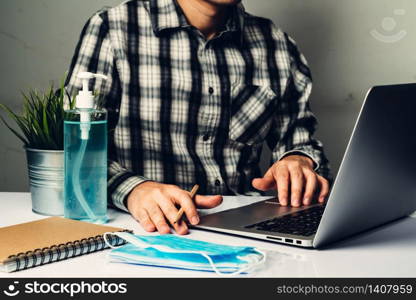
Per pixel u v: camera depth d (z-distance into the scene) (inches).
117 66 60.2
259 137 66.0
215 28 63.5
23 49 75.8
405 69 78.7
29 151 44.3
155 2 62.3
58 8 75.5
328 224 35.4
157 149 61.4
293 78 68.7
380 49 78.5
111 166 49.2
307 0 78.0
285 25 78.4
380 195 38.4
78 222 39.3
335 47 78.7
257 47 66.6
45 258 32.8
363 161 34.3
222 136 63.9
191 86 61.9
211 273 31.8
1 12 75.2
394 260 34.9
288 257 35.0
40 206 44.5
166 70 61.3
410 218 46.1
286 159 56.8
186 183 61.7
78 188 40.9
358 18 78.1
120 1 75.7
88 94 40.5
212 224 40.8
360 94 79.2
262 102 65.5
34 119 44.4
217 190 62.3
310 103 79.5
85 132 40.6
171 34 62.1
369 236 40.3
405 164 39.7
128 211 44.9
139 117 60.9
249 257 32.8
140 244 33.5
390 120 35.6
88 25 60.9
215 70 63.4
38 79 76.3
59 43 75.9
